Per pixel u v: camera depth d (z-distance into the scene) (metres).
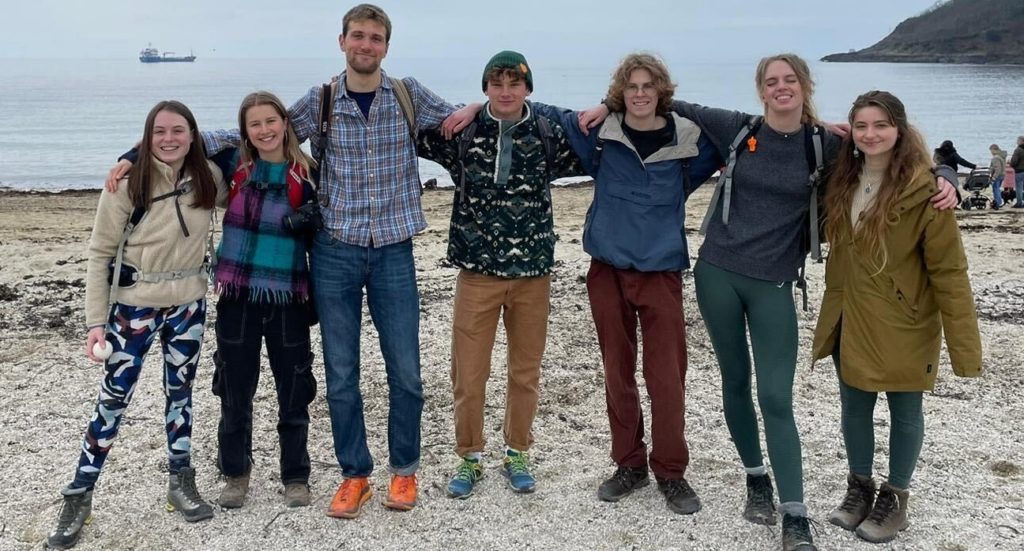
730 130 3.89
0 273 9.73
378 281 3.98
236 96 116.56
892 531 3.85
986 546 3.79
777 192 3.75
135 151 3.72
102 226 3.66
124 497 4.27
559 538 3.91
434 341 6.93
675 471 4.14
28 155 42.00
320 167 3.89
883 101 3.45
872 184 3.63
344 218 3.86
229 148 3.95
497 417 5.39
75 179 32.59
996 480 4.43
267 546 3.84
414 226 3.99
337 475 4.55
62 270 9.89
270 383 5.95
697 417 5.36
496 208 3.99
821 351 3.91
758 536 3.92
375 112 3.85
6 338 6.93
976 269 9.75
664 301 3.97
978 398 5.62
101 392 3.83
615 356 4.11
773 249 3.77
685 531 3.96
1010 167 18.80
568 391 5.85
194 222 3.78
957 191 3.43
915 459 3.81
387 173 3.91
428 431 5.18
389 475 4.57
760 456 4.10
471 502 4.26
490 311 4.16
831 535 3.91
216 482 4.46
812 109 3.78
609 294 4.05
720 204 3.91
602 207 4.02
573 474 4.57
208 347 6.77
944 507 4.15
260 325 3.90
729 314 3.87
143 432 5.07
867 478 3.98
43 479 4.45
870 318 3.64
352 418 4.06
